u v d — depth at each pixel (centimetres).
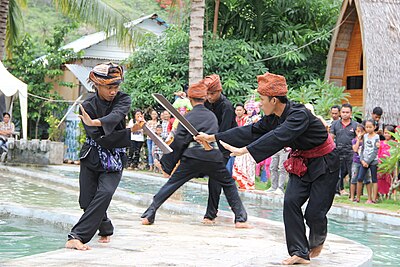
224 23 2445
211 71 2281
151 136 674
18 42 2947
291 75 2400
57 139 2642
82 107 657
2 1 2305
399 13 2020
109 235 706
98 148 664
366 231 999
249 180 1484
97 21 2341
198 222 919
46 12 5325
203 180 1723
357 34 2253
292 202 623
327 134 618
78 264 567
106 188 662
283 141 596
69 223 835
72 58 2980
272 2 2425
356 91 2270
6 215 940
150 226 849
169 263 586
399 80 1895
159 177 1806
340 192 1435
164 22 3122
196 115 875
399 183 1317
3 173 1858
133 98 2295
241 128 652
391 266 718
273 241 757
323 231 635
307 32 2402
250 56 2302
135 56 2416
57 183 1538
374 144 1290
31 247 718
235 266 584
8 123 2236
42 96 2902
